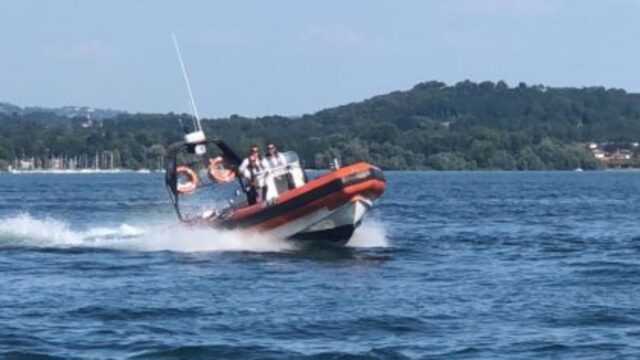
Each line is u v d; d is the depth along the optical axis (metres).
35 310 43.19
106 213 123.62
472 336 38.31
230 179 66.56
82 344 37.19
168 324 40.41
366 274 54.41
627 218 108.00
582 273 55.16
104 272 55.75
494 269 57.06
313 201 61.41
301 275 53.75
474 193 188.62
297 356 35.56
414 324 40.31
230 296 46.88
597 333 38.66
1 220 100.44
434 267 57.72
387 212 119.81
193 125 66.50
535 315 42.03
